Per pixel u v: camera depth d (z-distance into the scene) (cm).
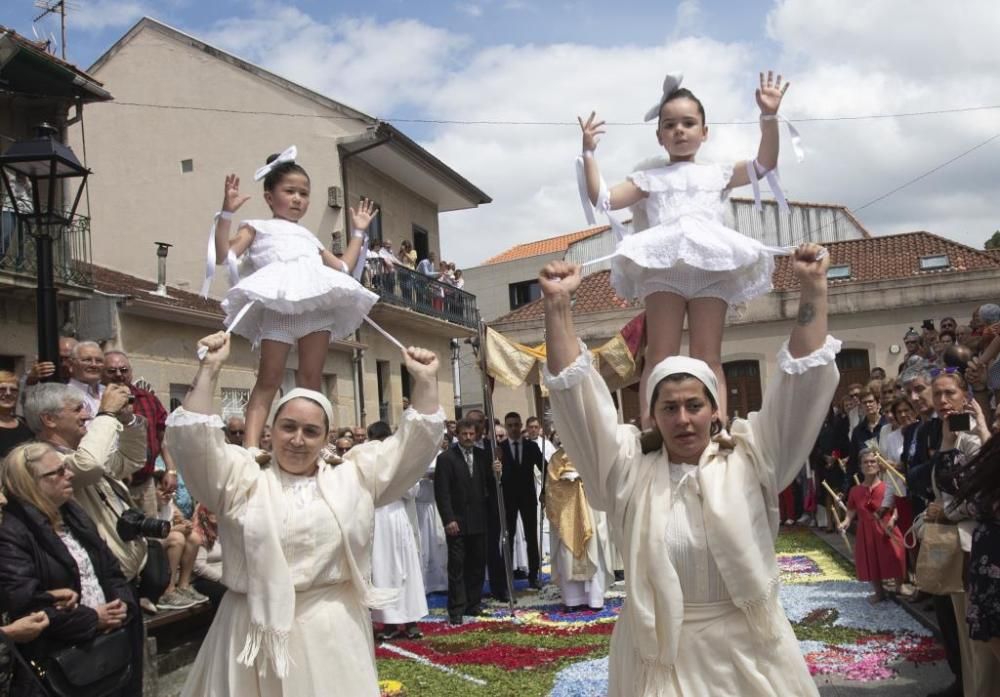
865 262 2616
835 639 822
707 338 399
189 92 2150
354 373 2025
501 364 1141
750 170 430
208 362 402
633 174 429
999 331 885
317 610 399
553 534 1070
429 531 1245
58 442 546
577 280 364
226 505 396
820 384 344
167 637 841
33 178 776
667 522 352
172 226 2128
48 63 1300
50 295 766
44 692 440
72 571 478
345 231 2044
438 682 767
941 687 664
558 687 728
